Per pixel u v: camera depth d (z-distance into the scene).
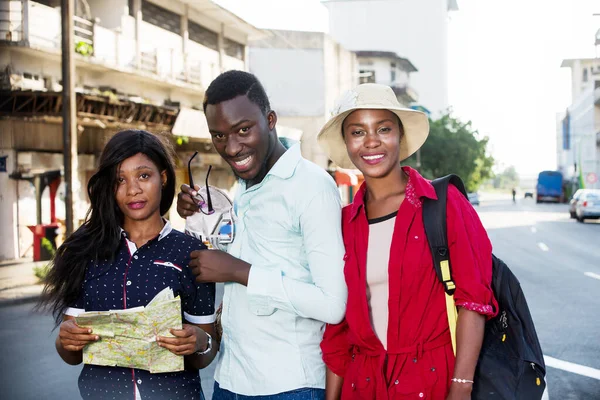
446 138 46.97
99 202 2.37
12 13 13.86
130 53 18.61
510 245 17.75
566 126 53.53
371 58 47.94
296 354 2.42
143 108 14.51
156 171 2.41
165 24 20.72
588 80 42.75
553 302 8.87
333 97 32.91
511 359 2.23
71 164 11.23
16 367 5.97
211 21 23.47
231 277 2.35
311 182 2.41
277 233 2.44
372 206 2.44
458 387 2.13
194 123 16.31
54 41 14.76
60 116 12.59
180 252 2.40
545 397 2.29
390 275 2.27
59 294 2.38
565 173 54.47
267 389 2.41
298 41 31.45
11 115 12.39
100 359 2.24
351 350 2.47
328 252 2.36
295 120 31.52
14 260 14.34
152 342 2.18
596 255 15.09
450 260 2.21
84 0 17.09
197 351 2.34
